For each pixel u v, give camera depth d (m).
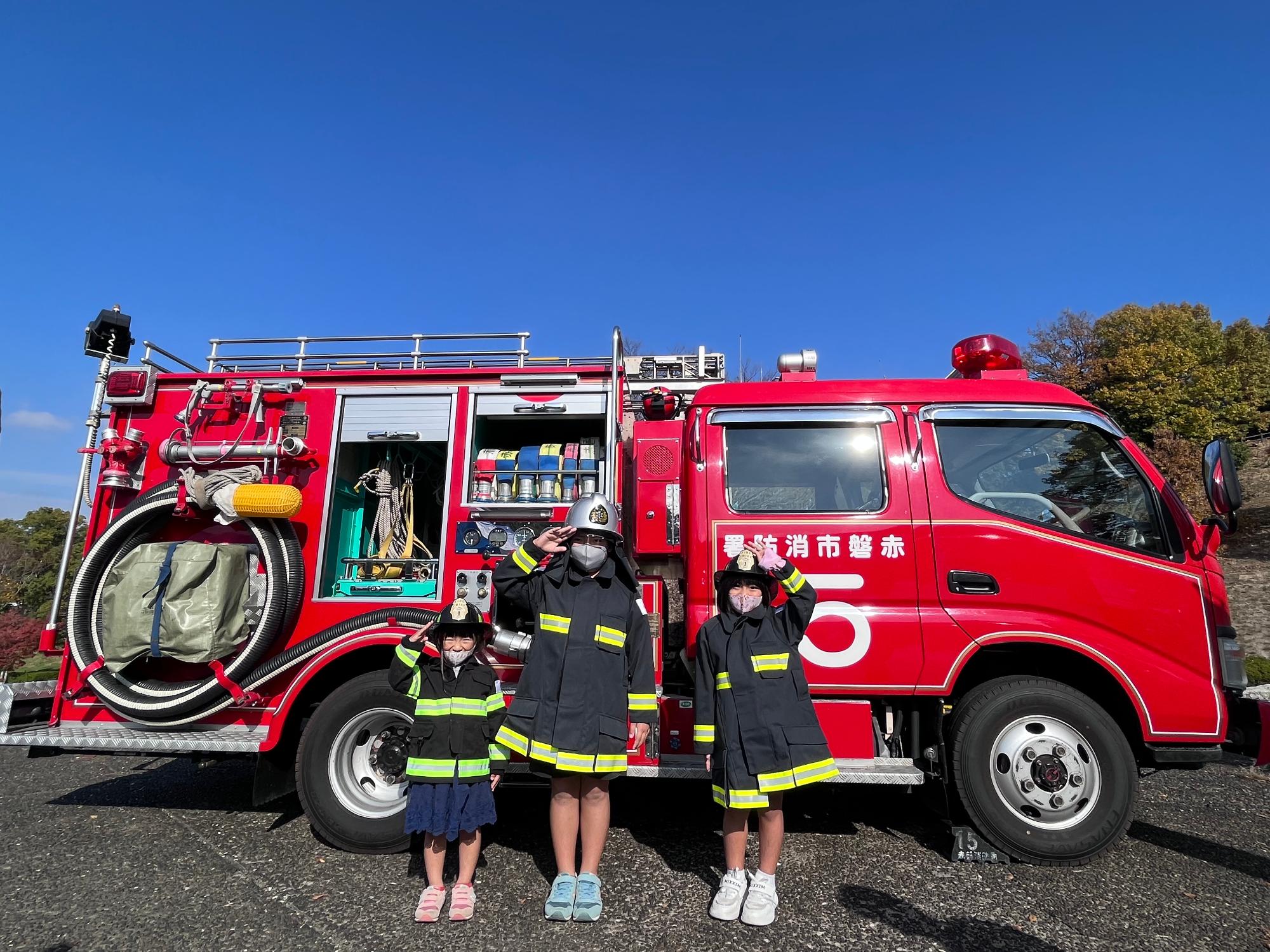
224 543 4.11
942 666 3.64
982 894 3.23
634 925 2.94
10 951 2.73
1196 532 3.75
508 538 3.94
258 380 4.30
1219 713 3.54
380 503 4.29
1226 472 3.53
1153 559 3.67
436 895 2.99
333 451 4.17
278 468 4.16
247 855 3.69
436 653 3.13
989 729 3.59
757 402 4.02
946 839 3.90
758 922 2.90
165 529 4.25
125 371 4.30
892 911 3.06
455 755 3.02
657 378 5.12
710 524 3.87
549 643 3.04
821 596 3.76
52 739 3.84
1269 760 3.41
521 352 4.79
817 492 3.91
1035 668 3.88
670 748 3.75
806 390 4.05
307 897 3.19
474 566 3.96
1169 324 31.86
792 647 3.06
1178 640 3.60
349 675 4.07
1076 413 3.92
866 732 3.67
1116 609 3.62
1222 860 3.68
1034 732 3.60
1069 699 3.56
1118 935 2.88
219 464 4.17
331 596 4.06
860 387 4.05
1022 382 4.04
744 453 3.99
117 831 4.06
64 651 4.08
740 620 3.07
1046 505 3.82
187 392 4.34
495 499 4.03
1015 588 3.68
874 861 3.59
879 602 3.73
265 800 3.79
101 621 3.97
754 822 4.13
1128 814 3.49
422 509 4.53
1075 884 3.34
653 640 3.89
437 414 4.20
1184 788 5.23
